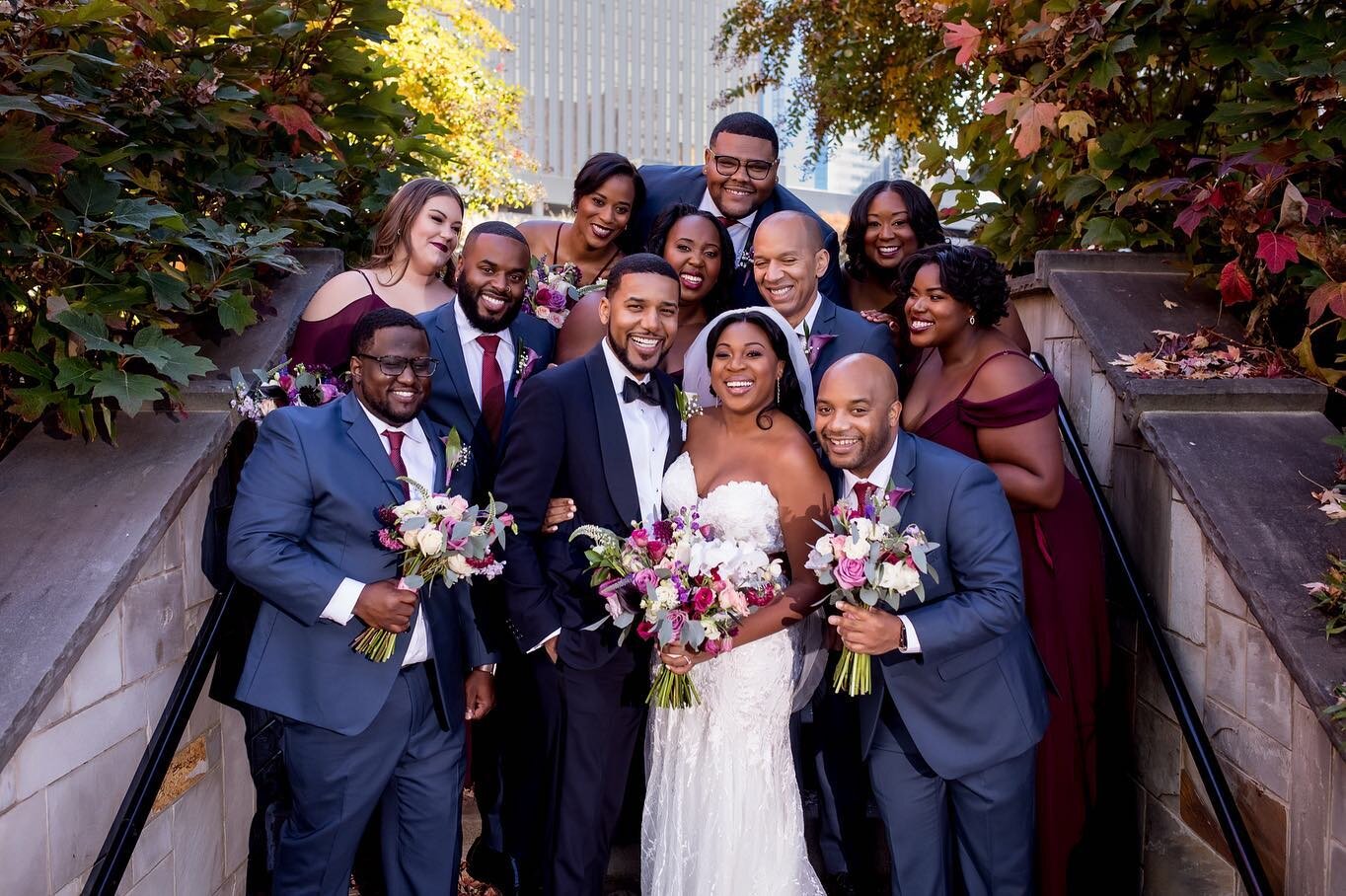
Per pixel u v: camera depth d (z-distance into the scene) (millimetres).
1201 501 2912
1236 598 2855
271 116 3898
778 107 9289
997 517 2746
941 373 3285
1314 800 2506
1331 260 3150
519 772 3264
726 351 2803
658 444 3016
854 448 2709
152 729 2770
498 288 3287
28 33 2930
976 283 3090
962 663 2781
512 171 16266
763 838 2879
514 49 13898
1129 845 3488
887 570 2504
